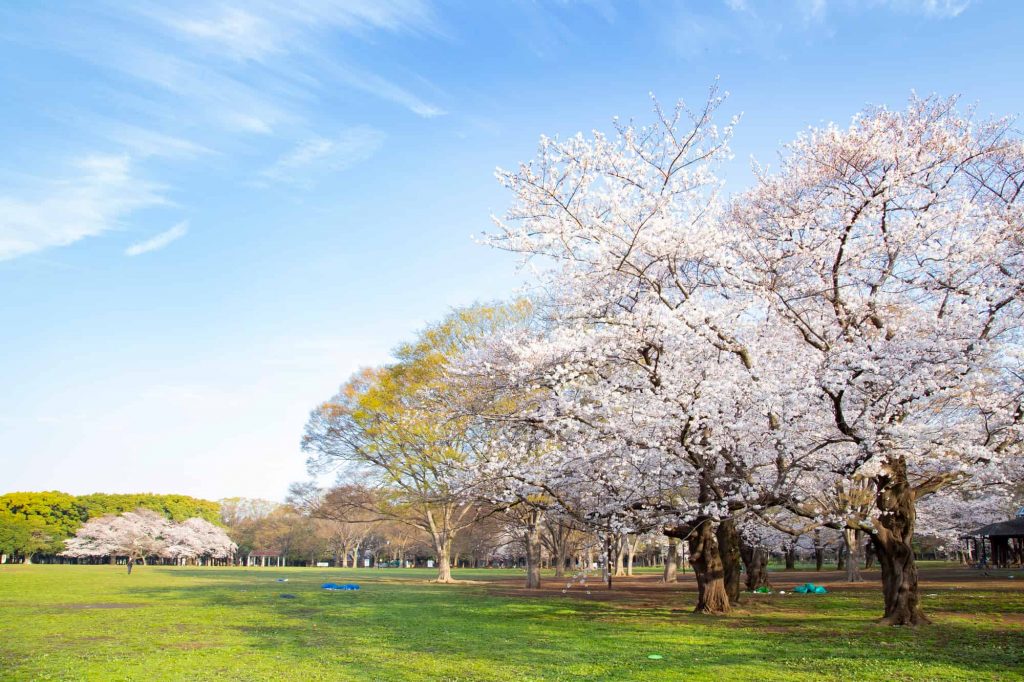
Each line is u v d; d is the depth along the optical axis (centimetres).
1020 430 1294
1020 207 1377
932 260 1451
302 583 3659
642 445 1516
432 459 2938
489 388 1711
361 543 8212
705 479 1500
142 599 2494
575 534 4041
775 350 1477
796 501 1495
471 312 3119
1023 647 1192
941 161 1519
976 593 2266
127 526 7038
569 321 1588
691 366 1482
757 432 1481
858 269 1492
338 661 1147
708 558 1889
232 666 1101
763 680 946
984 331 1372
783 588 2944
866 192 1455
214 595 2703
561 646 1295
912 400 1379
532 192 1482
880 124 1473
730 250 1511
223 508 9762
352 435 3506
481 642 1359
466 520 3928
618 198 1417
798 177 1580
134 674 1032
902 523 1522
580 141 1451
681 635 1424
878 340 1340
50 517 8444
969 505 2905
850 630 1445
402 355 3297
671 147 1474
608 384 1538
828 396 1408
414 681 973
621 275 1511
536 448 1862
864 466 1349
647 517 1608
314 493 3794
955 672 979
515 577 4844
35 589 2995
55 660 1158
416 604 2277
